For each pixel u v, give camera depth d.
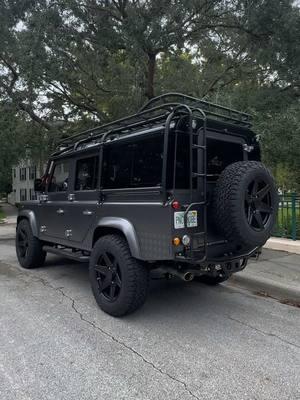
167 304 5.10
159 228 4.05
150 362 3.42
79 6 10.55
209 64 14.58
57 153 6.62
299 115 8.33
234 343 3.85
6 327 4.22
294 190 10.02
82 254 5.89
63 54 11.23
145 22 10.38
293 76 10.85
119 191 4.68
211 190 4.39
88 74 13.17
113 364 3.38
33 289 5.81
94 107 14.62
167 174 4.07
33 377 3.14
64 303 5.11
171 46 11.52
